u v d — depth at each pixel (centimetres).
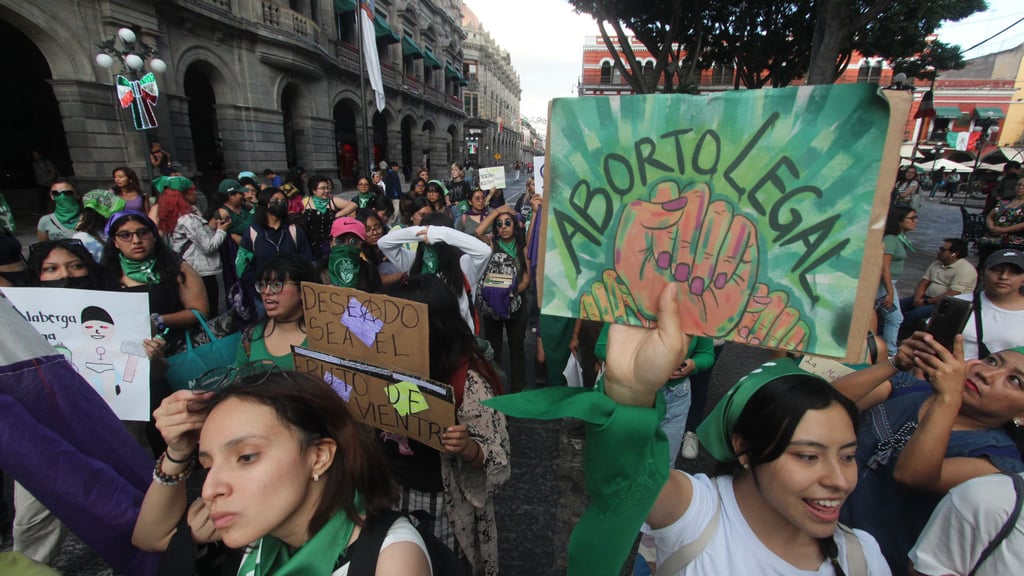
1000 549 108
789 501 99
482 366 186
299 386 98
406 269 375
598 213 88
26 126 1370
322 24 2142
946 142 3997
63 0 1070
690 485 116
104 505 118
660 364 83
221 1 1534
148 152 888
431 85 3953
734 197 79
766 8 1227
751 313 80
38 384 114
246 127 1691
